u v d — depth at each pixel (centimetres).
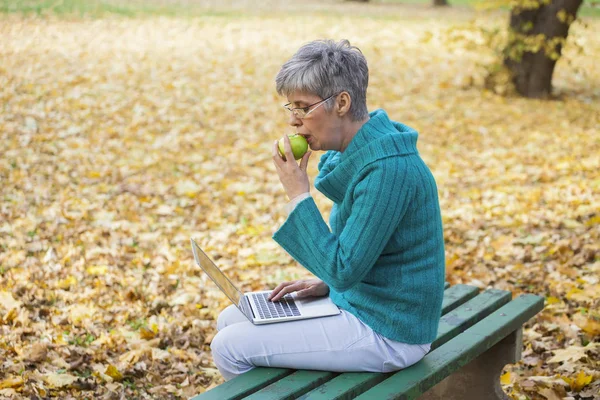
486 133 896
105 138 804
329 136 251
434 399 324
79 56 1215
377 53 1454
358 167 246
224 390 243
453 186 703
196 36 1546
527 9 1082
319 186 258
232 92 1046
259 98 1023
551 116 991
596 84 1270
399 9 2527
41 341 382
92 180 679
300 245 253
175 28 1638
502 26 1175
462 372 328
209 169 733
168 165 736
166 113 919
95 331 403
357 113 250
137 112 910
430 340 261
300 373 257
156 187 672
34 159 714
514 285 479
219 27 1717
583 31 1925
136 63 1196
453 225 598
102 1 1977
